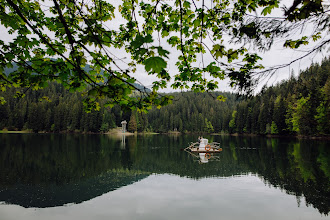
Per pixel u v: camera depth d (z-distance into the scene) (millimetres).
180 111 118500
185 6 3547
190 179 12273
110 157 20219
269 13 2639
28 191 10211
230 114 91938
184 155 22234
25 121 80625
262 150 25125
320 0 2043
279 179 11734
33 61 2520
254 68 2773
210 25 3533
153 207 8141
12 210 7984
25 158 18672
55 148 26422
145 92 2764
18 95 3137
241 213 7504
